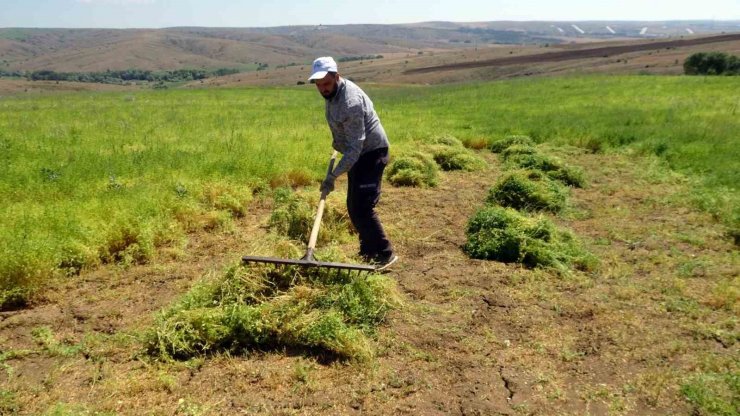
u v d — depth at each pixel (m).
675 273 5.39
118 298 4.82
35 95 33.75
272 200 7.97
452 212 7.54
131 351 3.98
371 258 5.51
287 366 3.83
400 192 8.56
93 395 3.50
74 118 16.45
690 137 12.02
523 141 12.10
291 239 6.25
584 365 3.88
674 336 4.23
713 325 4.36
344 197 7.04
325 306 4.35
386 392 3.57
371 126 5.07
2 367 3.79
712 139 11.74
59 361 3.88
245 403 3.44
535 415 3.37
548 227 5.97
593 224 6.99
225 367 3.82
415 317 4.51
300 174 8.92
